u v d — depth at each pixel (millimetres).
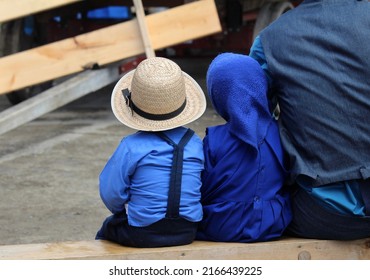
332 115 3611
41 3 7727
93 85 8078
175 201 3682
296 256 3840
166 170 3701
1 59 7836
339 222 3740
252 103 3725
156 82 3676
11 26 9641
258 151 3758
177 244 3795
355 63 3623
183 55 14617
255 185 3793
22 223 5836
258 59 3955
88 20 11656
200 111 3875
